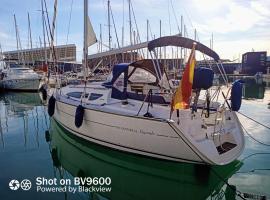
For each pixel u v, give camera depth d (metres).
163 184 5.22
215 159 4.94
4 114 12.74
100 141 6.36
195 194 4.77
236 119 5.95
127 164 5.91
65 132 8.21
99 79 10.45
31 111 13.53
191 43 5.71
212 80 5.32
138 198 4.67
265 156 6.33
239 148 5.53
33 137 8.67
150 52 6.03
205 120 6.02
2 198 4.60
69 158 6.61
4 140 8.32
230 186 4.80
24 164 6.21
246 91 24.48
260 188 4.73
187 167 5.29
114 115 5.81
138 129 5.45
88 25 8.59
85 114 6.57
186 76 4.61
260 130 8.90
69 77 14.47
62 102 7.82
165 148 5.18
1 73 22.69
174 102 4.75
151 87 7.19
